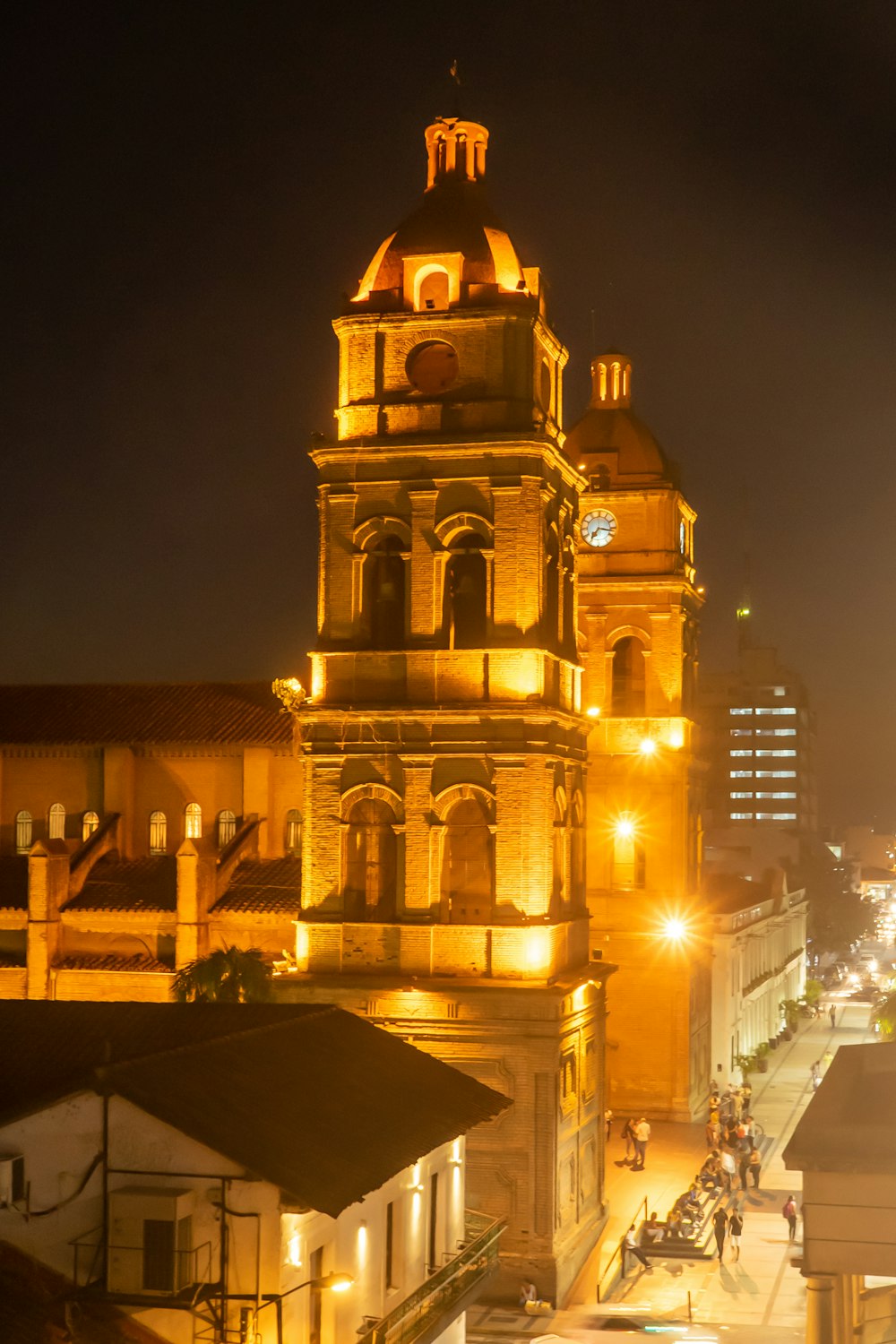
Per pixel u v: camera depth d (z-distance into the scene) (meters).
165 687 74.38
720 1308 52.25
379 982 55.88
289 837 69.69
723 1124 76.25
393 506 58.28
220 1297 32.69
